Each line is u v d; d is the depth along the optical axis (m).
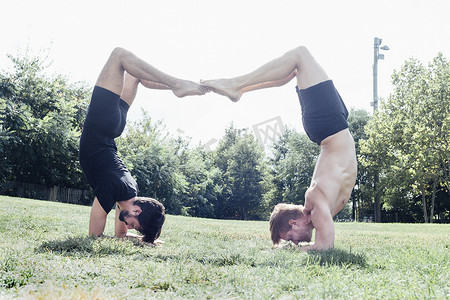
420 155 31.30
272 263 3.77
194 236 6.59
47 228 6.14
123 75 5.48
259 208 58.06
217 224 10.59
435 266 3.56
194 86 5.36
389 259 4.12
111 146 5.52
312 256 4.06
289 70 5.39
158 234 5.42
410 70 36.56
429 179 33.44
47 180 27.98
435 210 44.34
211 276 3.02
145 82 5.85
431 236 8.12
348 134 5.26
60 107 28.50
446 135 31.50
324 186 5.03
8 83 27.86
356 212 50.09
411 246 5.67
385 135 35.31
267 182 57.34
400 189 36.97
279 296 2.54
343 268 3.49
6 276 2.80
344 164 5.13
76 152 28.20
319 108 5.19
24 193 26.91
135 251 4.37
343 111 5.30
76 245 4.35
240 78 5.38
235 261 3.81
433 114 33.34
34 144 25.83
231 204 56.88
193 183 46.22
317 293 2.55
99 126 5.30
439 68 35.44
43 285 2.62
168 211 36.59
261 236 6.64
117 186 5.18
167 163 35.47
